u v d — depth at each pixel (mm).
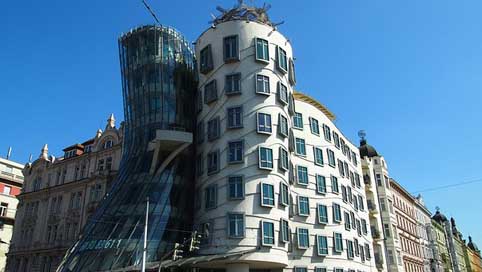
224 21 44875
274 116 40969
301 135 50656
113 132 57500
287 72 44938
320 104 56375
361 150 75000
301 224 46062
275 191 38438
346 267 48844
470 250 158375
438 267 95562
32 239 59219
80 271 35500
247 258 35250
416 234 86625
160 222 38469
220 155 39688
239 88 41000
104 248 36500
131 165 43375
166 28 49844
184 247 38469
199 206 40125
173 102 46062
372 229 64938
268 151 39281
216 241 36438
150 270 36062
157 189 40531
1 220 74562
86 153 58688
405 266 72250
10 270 59750
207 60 44062
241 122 39781
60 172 61812
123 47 51250
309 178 49156
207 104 43094
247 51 42531
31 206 62938
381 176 71938
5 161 83875
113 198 40938
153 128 44812
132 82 48562
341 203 52438
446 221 122688
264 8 46781
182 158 43344
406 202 85625
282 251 37219
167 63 47781
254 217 36656
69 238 54062
